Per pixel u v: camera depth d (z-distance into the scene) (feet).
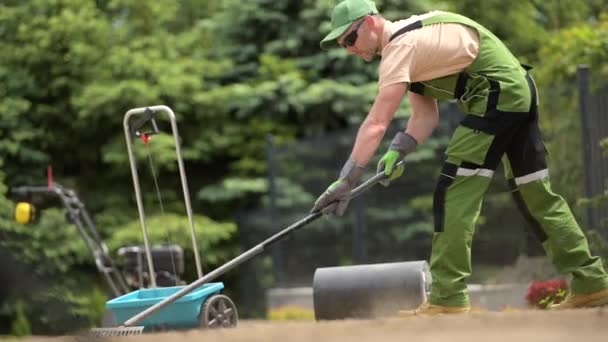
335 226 129.49
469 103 48.78
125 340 40.24
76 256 132.87
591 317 38.70
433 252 48.57
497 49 48.80
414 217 121.19
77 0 153.69
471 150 48.01
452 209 48.08
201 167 158.20
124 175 154.30
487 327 37.11
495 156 48.29
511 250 97.55
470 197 48.16
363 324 40.70
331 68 155.22
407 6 148.56
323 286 55.42
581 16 162.09
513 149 50.06
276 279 136.87
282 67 152.87
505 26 152.15
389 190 123.24
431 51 47.91
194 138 154.20
